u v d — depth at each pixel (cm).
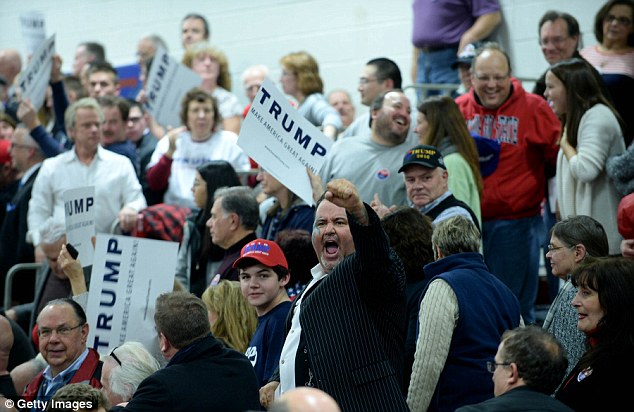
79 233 1631
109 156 2095
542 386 1007
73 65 3125
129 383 1288
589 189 1639
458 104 1839
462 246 1272
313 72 2219
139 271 1502
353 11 2638
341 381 1116
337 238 1218
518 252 1752
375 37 2598
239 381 1170
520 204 1752
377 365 1120
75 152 2092
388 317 1129
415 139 1752
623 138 1662
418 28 2266
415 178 1508
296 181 1408
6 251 2175
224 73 2483
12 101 2811
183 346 1180
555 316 1295
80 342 1417
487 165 1741
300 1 2742
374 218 1071
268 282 1343
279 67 2791
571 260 1305
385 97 1738
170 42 3058
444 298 1219
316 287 1161
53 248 1772
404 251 1309
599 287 1129
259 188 2056
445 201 1507
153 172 2152
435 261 1270
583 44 2244
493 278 1272
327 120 2142
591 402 1101
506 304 1259
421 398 1203
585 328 1142
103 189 2073
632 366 1097
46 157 2327
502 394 1013
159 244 1509
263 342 1330
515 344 1014
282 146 1403
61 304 1414
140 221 1894
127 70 2902
